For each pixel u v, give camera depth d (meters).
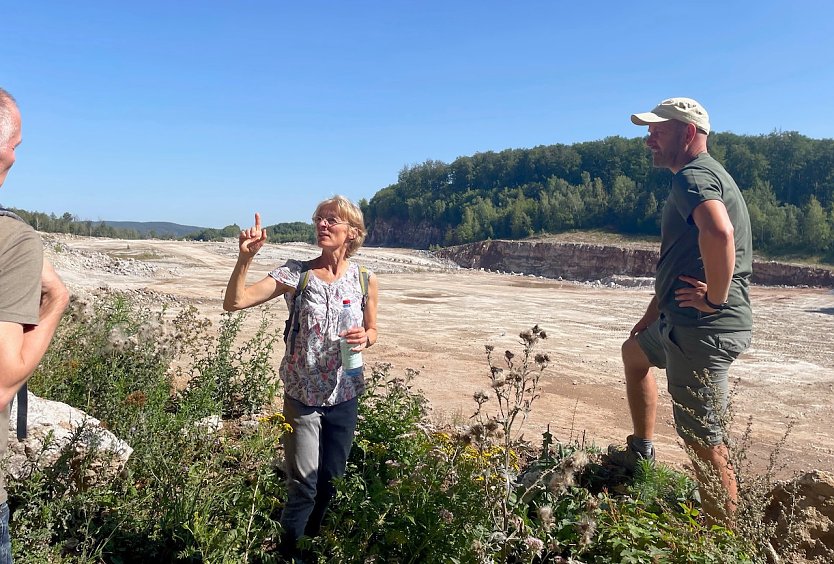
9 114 1.88
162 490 3.07
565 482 2.50
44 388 4.25
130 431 3.66
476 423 2.75
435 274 36.44
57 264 21.69
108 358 4.62
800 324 17.56
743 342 3.46
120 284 20.36
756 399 8.95
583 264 51.22
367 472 3.56
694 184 3.38
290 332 3.07
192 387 5.40
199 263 32.69
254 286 3.00
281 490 3.10
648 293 26.91
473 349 11.91
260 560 2.88
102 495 3.04
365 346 3.20
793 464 6.07
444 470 2.81
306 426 3.02
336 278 3.19
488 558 2.41
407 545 2.67
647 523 2.94
